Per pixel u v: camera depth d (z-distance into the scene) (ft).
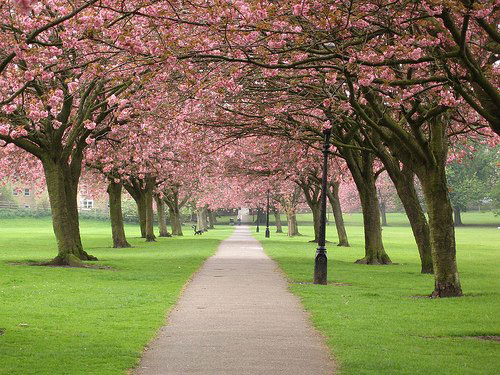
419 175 66.85
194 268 97.30
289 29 48.03
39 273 83.51
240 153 156.76
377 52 49.01
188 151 115.14
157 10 50.39
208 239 211.82
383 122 63.31
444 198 66.08
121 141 109.70
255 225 454.81
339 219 180.65
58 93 69.41
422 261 95.04
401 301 61.72
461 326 47.91
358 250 157.58
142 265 102.27
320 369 33.45
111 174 155.53
